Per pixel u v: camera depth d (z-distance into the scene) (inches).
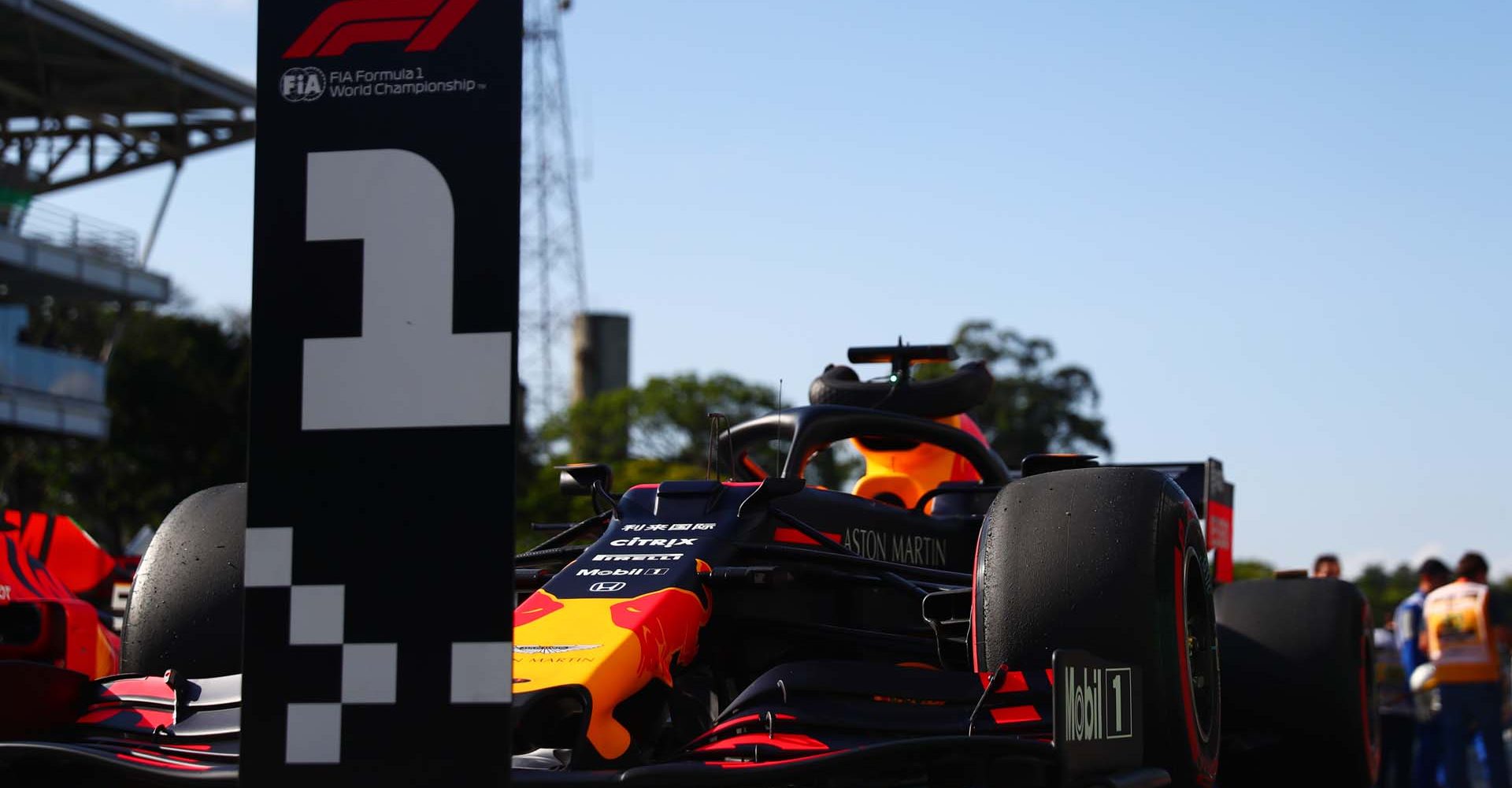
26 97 1849.2
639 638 194.7
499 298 139.3
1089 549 194.5
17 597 293.7
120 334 1919.3
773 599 235.5
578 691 184.2
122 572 441.4
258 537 142.2
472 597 137.5
